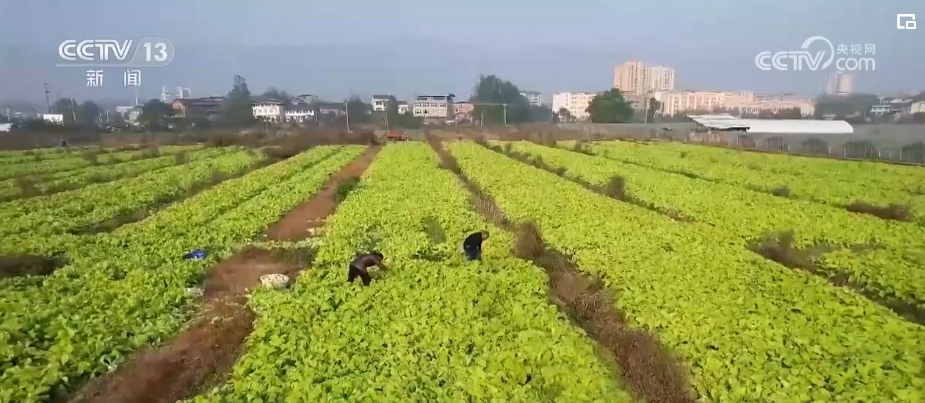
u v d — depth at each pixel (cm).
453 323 1213
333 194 3234
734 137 6675
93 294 1489
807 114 10512
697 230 2169
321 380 988
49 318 1326
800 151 5506
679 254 1770
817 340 1127
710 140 6769
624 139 7444
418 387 955
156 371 1179
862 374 980
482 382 964
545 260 1870
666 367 1116
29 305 1392
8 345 1165
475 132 9294
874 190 3170
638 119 13012
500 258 1841
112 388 1130
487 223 2281
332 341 1138
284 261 1967
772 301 1352
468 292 1405
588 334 1327
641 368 1138
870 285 1633
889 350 1087
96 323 1304
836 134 6744
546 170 4406
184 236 2181
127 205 2891
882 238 2084
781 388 955
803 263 1864
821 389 934
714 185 3325
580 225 2162
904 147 5081
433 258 1894
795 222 2292
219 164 4912
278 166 4722
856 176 3738
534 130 9438
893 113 8800
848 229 2198
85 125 10269
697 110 13100
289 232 2388
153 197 3162
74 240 2081
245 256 2012
